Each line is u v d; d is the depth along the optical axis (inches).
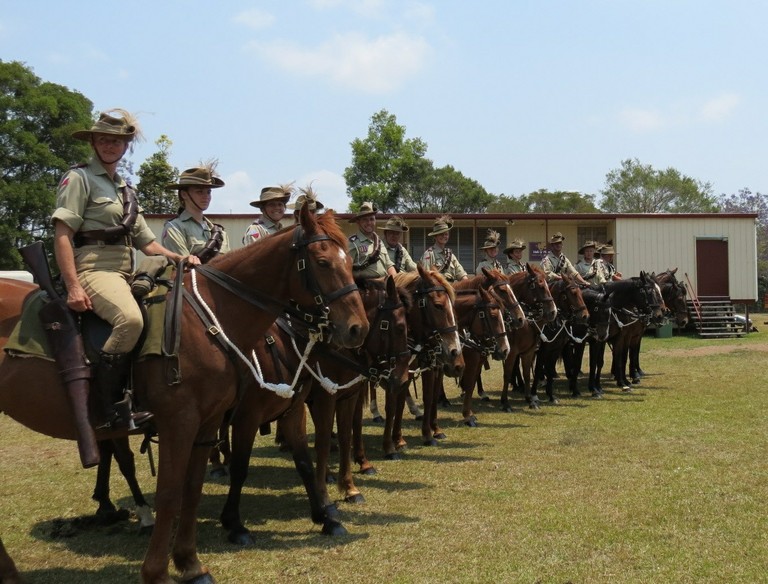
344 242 184.9
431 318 305.9
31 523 240.4
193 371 165.6
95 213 172.7
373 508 255.0
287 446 363.3
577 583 183.2
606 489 273.6
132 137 176.9
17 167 1389.0
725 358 735.1
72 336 162.1
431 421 387.2
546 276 526.9
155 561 164.4
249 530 230.8
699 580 183.9
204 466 182.7
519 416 453.7
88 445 154.9
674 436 370.3
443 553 206.5
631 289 557.6
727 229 1027.9
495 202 2532.0
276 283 183.5
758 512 240.8
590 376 541.0
